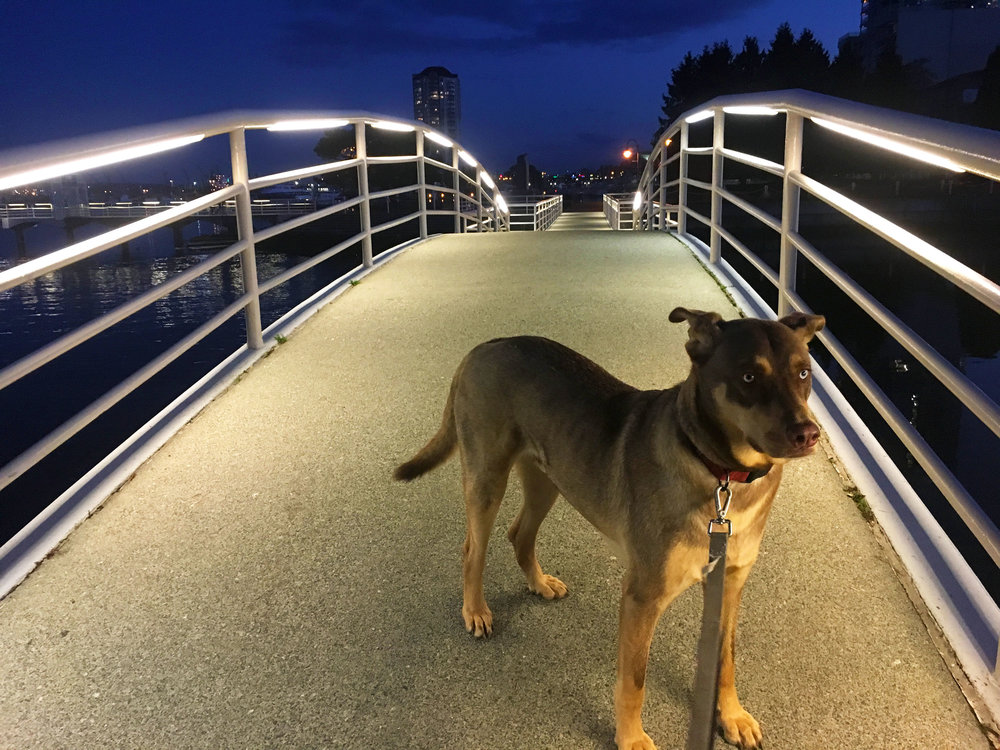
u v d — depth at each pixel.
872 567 2.51
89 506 2.94
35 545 2.73
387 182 48.88
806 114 3.40
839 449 3.10
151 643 2.34
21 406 12.42
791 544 2.63
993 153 1.86
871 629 2.29
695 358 1.79
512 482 3.15
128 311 3.20
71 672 2.24
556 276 6.11
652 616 1.89
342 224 40.12
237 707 2.11
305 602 2.49
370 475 3.16
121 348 14.90
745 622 2.34
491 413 2.36
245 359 4.32
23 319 17.25
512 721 2.04
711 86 45.34
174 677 2.22
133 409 12.24
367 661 2.27
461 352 4.38
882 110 2.61
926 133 2.20
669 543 1.84
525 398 2.30
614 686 2.15
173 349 3.56
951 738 1.92
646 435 1.91
